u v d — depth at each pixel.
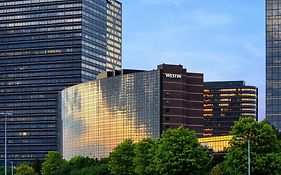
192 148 145.62
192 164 143.25
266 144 126.56
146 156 172.75
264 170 124.44
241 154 125.12
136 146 181.00
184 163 144.25
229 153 127.81
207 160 147.88
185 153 144.62
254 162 124.00
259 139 126.38
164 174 145.62
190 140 146.75
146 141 176.62
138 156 173.75
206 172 156.75
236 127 128.62
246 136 127.94
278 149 128.00
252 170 124.00
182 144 145.88
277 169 124.44
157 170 147.25
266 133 126.75
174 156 144.88
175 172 144.50
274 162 123.75
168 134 148.75
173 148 145.62
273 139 127.44
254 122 127.94
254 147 126.44
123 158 188.12
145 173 171.25
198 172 146.88
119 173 189.12
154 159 154.38
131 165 188.12
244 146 126.75
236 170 125.12
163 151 146.75
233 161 125.19
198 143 148.75
